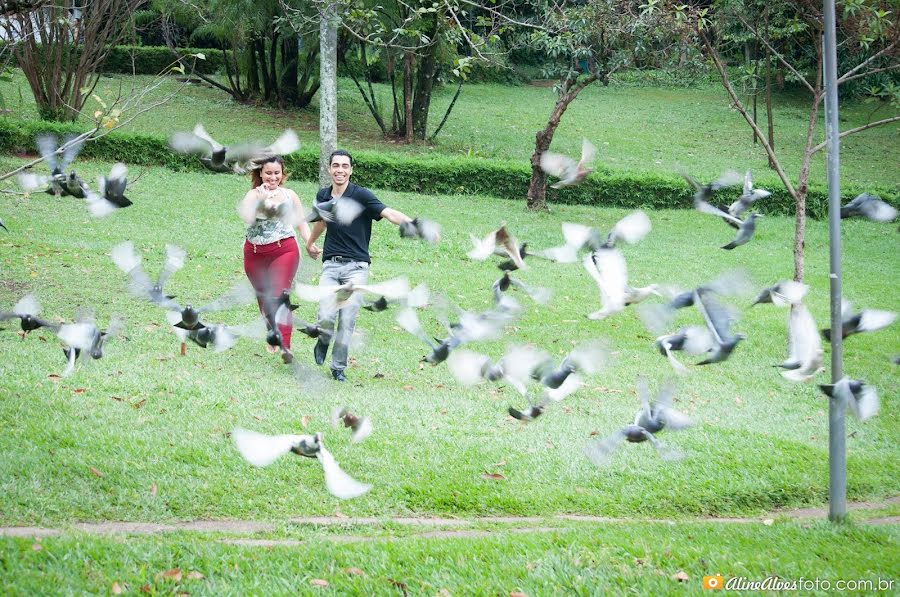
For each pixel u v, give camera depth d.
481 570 4.27
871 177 20.86
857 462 6.32
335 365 7.13
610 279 3.48
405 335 8.73
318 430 6.02
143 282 3.77
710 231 15.45
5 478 4.88
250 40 22.22
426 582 4.11
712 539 4.79
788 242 14.99
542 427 6.48
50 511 4.67
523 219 15.20
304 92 23.41
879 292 12.03
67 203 13.16
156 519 4.79
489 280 11.12
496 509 5.27
